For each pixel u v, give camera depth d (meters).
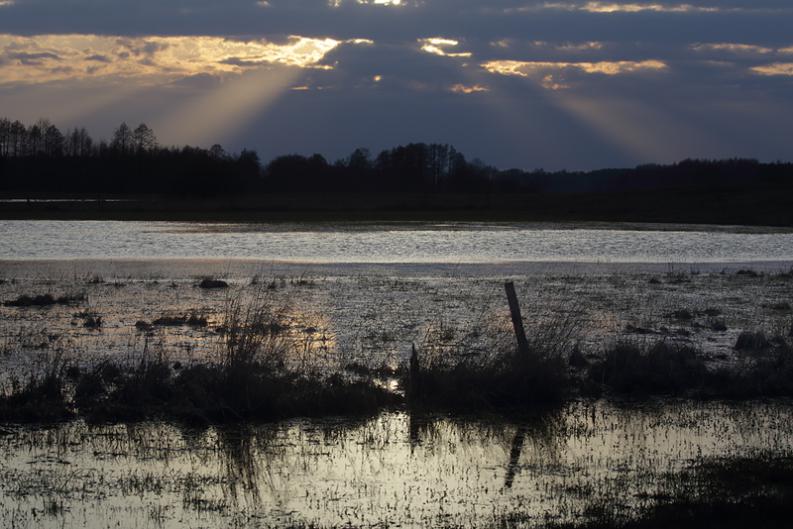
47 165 176.88
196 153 156.25
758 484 11.64
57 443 13.68
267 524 10.43
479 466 12.72
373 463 12.89
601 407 16.22
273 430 14.55
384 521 10.49
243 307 27.16
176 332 22.69
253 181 185.38
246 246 54.56
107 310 26.72
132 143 187.62
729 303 29.80
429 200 141.25
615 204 120.75
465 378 16.30
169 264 43.16
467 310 27.00
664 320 25.69
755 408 16.25
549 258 49.72
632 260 49.59
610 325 24.52
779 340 21.70
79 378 17.31
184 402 15.31
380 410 15.77
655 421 15.24
